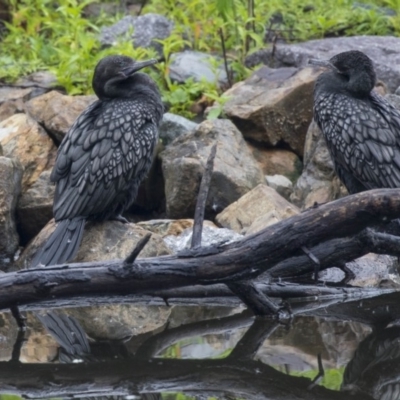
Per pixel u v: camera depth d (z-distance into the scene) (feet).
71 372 32.09
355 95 40.45
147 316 36.94
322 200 44.88
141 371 32.09
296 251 32.40
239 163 45.42
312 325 35.86
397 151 39.24
